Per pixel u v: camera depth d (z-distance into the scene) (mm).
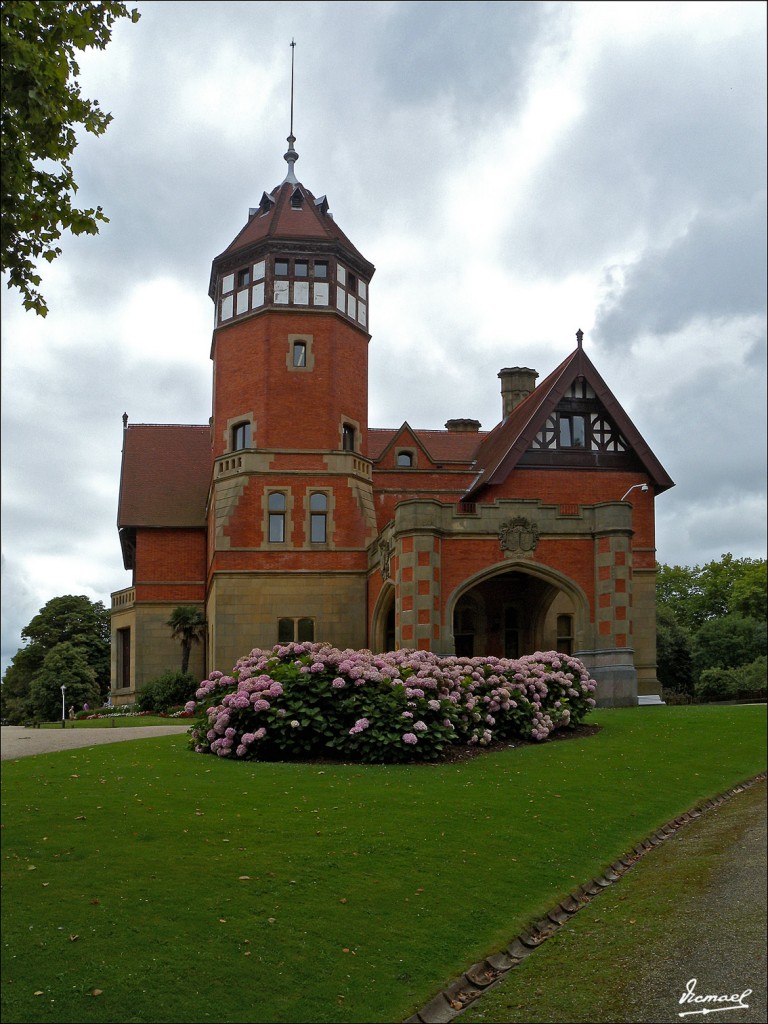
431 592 26156
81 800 12297
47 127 8602
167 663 38531
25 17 7887
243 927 8648
